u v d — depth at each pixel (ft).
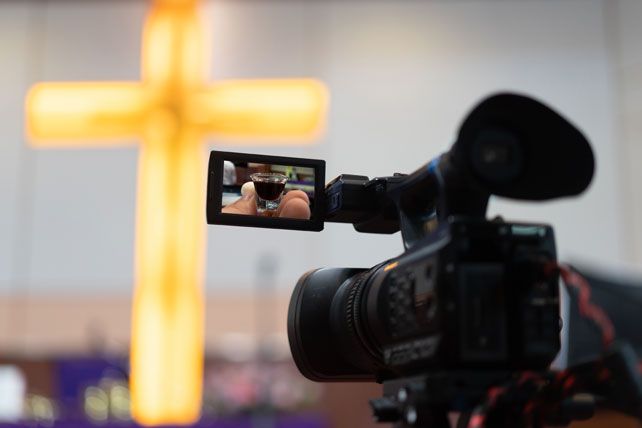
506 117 3.16
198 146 20.22
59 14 23.16
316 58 22.54
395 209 3.98
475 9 22.74
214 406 16.14
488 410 3.05
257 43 22.56
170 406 19.83
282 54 22.56
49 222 22.31
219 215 4.00
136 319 20.08
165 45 20.20
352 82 22.41
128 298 22.02
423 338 3.09
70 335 21.79
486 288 3.02
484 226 3.05
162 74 20.24
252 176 4.10
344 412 15.89
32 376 17.40
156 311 20.08
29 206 22.34
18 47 23.04
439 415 3.22
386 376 3.78
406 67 22.54
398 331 3.27
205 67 22.31
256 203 4.09
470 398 3.08
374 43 22.63
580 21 22.61
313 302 4.12
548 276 3.02
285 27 22.70
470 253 3.05
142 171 20.15
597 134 22.20
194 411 19.83
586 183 3.24
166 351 20.03
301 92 20.74
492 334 3.01
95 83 20.65
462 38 22.65
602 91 22.34
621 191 21.90
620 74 22.31
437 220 3.49
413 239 3.68
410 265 3.22
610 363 3.03
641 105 22.08
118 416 15.60
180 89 20.24
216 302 21.29
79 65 22.97
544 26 22.63
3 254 22.13
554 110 3.17
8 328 21.81
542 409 3.13
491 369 3.05
